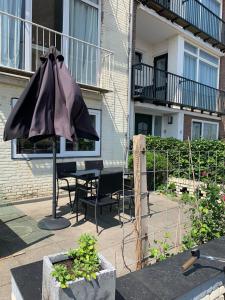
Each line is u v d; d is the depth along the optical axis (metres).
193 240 3.20
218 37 12.07
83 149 6.88
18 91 5.61
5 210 5.08
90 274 1.50
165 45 10.79
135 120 10.07
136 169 2.54
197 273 2.25
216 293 2.32
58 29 6.47
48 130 3.72
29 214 4.86
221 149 6.88
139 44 10.77
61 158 6.43
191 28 10.19
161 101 9.08
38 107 3.64
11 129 3.79
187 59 10.93
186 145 7.26
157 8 8.66
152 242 3.60
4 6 5.56
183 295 2.00
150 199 5.89
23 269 2.09
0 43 5.47
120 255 3.34
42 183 6.06
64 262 1.69
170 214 4.94
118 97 7.64
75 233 4.03
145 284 2.08
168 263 2.41
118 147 7.68
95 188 5.11
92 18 7.11
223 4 12.88
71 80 3.72
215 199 3.44
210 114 11.87
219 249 2.69
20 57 5.76
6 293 2.52
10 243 3.61
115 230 4.19
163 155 6.70
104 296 1.55
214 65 12.52
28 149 5.86
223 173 4.37
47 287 1.54
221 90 12.28
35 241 3.69
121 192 4.62
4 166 5.52
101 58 7.25
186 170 5.32
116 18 7.60
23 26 5.75
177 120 10.37
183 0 9.96
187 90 10.53
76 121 3.79
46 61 3.88
